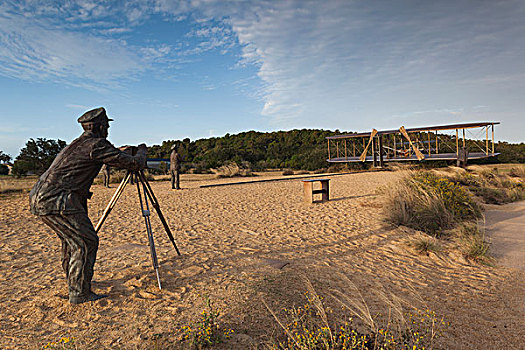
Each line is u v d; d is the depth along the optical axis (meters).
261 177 26.53
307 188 11.30
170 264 5.14
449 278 4.85
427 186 9.70
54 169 3.55
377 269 5.09
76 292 3.77
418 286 4.50
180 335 3.12
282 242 6.56
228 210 10.34
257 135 71.25
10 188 17.27
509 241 6.86
